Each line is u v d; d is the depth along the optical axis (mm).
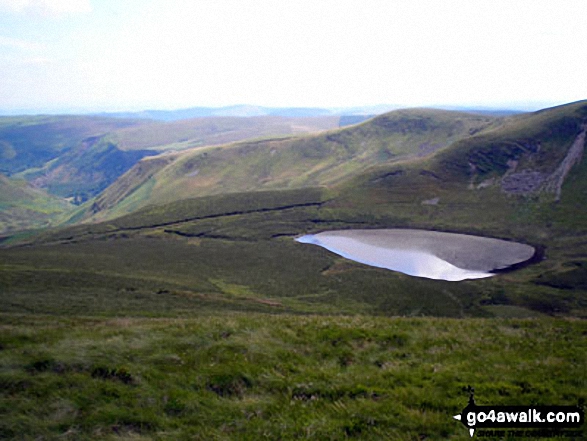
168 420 9367
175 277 90312
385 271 106250
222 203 184500
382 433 8508
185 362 12609
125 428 9164
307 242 140250
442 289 90688
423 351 13930
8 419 9094
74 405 9844
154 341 14180
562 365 12086
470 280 98688
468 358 13039
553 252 120938
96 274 76625
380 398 10148
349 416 9156
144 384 10977
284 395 10578
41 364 11930
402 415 9117
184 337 14664
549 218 144625
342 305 78125
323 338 15078
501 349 14039
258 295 81250
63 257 102125
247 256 120562
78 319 27203
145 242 139500
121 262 104375
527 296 86000
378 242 137000
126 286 67000
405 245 133000
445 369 11758
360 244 135500
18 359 12008
